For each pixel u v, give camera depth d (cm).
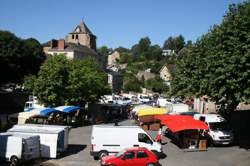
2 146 2572
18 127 3008
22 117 4331
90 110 5819
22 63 7562
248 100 3009
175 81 4662
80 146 3434
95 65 6475
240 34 3117
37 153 2736
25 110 4834
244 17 3136
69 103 5550
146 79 14550
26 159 2595
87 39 11619
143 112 4762
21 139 2558
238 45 3067
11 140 2567
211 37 3731
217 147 3403
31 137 2650
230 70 3047
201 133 3506
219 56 3216
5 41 7219
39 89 5356
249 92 2973
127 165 2420
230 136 3388
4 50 7156
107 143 2859
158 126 4612
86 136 4059
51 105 5438
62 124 4644
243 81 3050
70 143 3584
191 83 4259
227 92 3178
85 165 2669
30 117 4316
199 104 6488
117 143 2861
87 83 5581
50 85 5328
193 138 3319
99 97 6075
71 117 4922
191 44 4600
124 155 2441
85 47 10988
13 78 7600
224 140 3369
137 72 15812
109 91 6375
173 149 3316
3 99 6631
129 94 11300
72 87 5394
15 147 2556
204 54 4009
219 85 3212
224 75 3086
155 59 19800
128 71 15938
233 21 3222
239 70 3044
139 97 9981
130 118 6078
